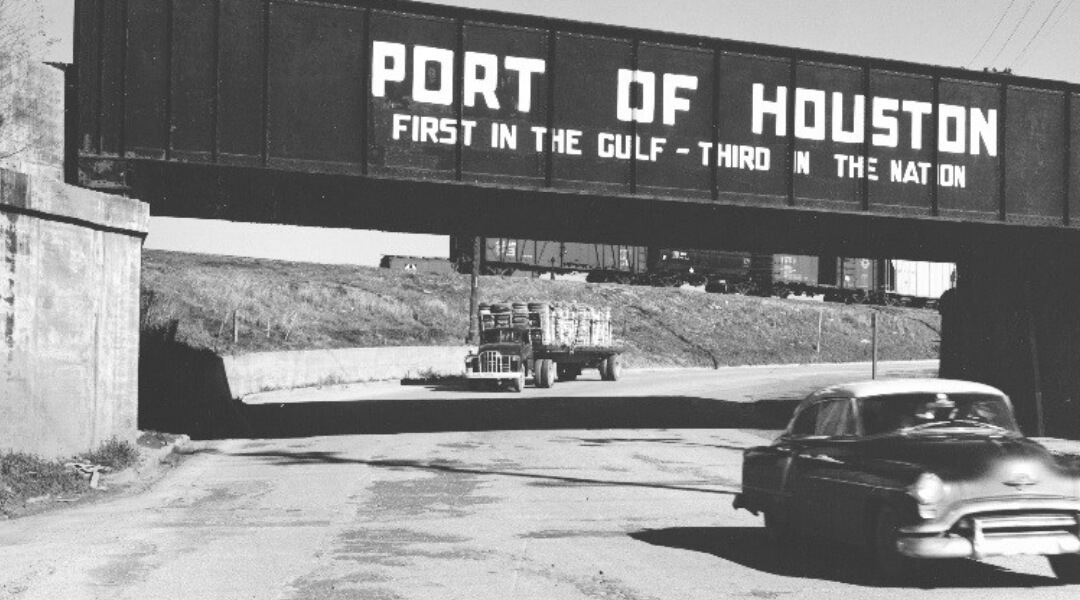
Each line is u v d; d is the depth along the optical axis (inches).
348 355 1843.0
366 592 359.9
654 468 797.2
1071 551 358.3
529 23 915.4
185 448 926.4
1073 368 1165.1
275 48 858.8
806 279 2972.4
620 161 938.1
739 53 978.1
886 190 1022.4
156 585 371.9
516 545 461.7
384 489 671.8
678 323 3061.0
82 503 617.0
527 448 935.7
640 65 946.7
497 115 904.9
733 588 366.3
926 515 355.6
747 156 976.9
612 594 356.5
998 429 395.5
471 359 1700.3
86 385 746.8
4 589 364.8
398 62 883.4
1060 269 1190.9
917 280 3061.0
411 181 882.8
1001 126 1063.6
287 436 1043.9
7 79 764.6
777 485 443.5
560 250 2780.5
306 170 861.8
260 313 2222.0
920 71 1034.1
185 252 2960.1
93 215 741.9
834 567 408.8
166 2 840.3
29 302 675.4
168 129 834.2
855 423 402.9
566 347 1857.8
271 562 417.7
